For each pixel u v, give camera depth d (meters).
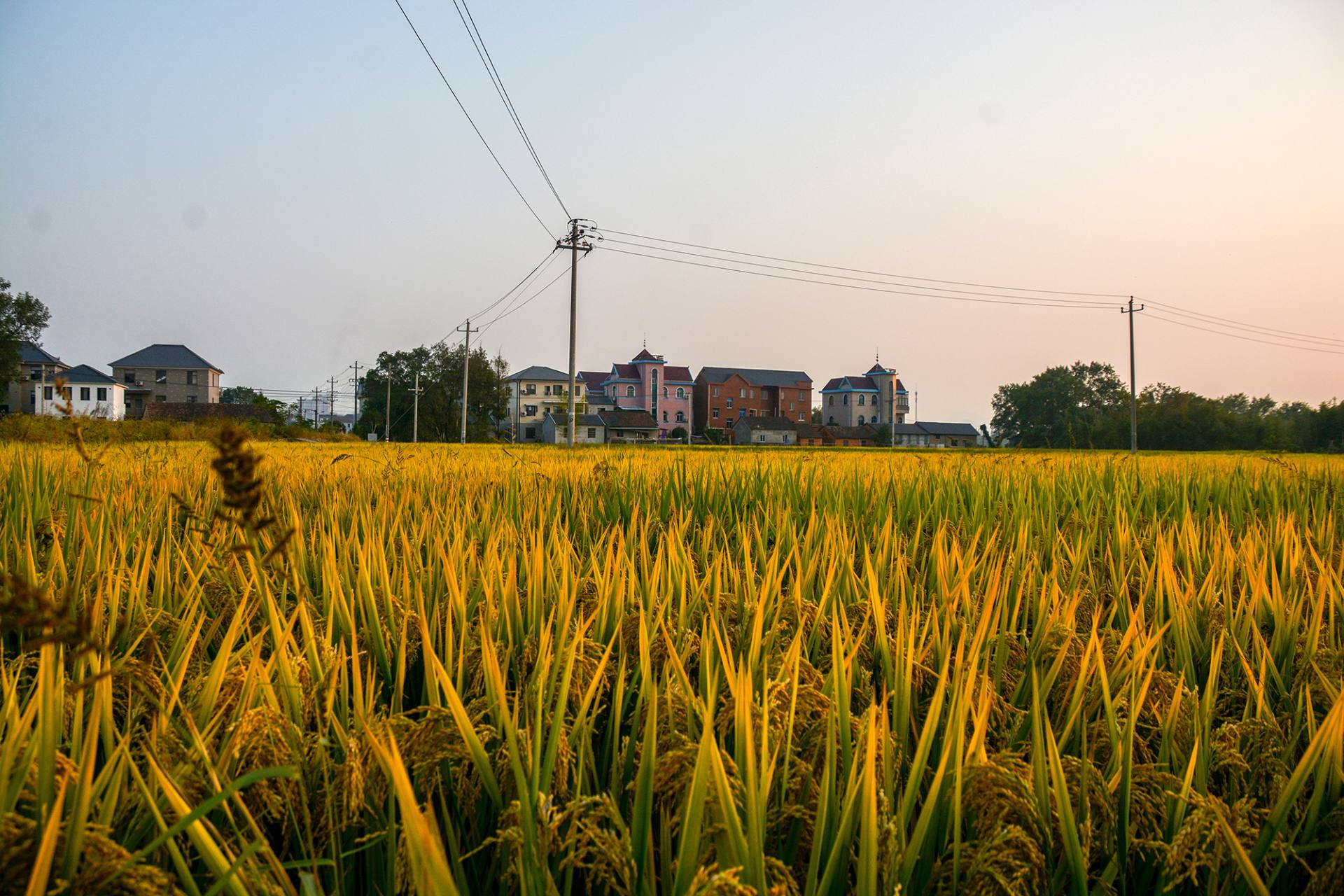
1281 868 2.01
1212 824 1.80
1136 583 4.38
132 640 2.85
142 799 1.80
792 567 4.46
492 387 93.62
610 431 112.19
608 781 2.30
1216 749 2.24
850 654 2.55
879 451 23.53
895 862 1.67
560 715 1.97
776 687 2.08
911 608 3.60
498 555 4.15
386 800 1.95
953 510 6.60
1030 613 3.72
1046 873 1.89
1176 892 2.04
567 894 1.73
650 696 2.17
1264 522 6.55
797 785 1.98
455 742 1.97
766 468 8.95
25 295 68.62
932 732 1.99
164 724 1.92
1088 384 96.19
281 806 1.91
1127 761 2.04
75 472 7.39
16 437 13.55
